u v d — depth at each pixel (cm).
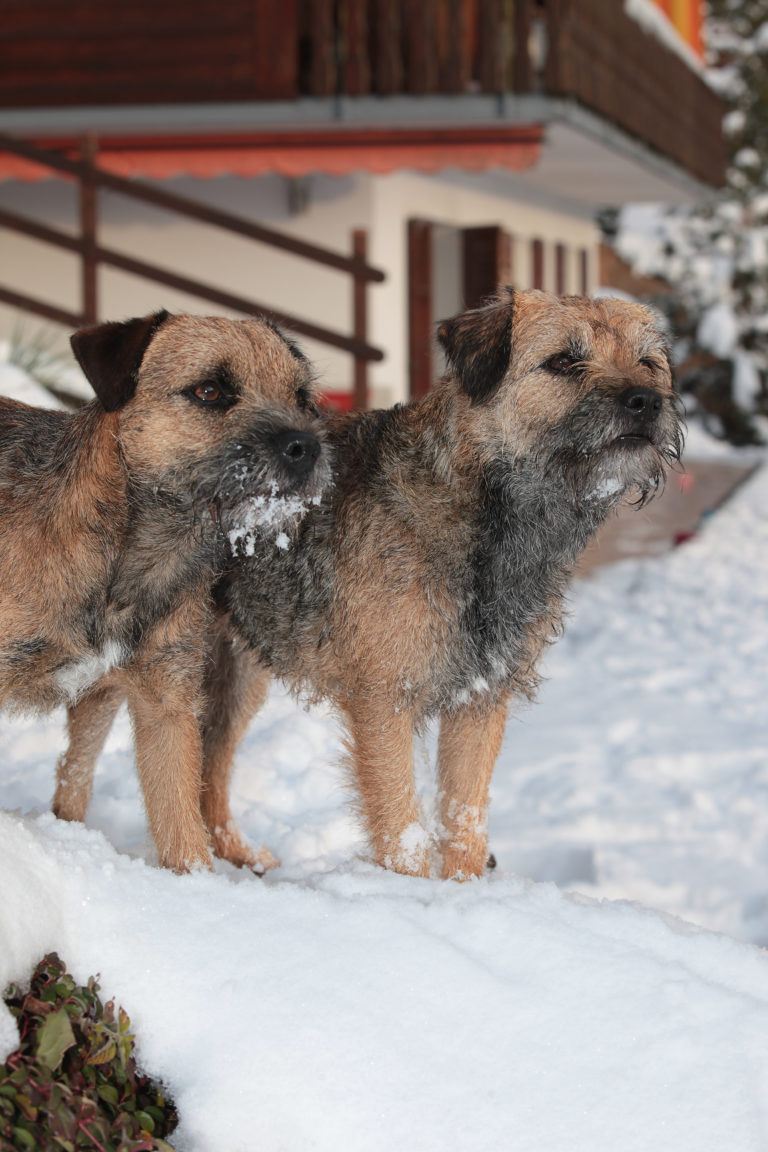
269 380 188
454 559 191
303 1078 162
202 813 206
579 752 270
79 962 166
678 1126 161
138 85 478
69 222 559
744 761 265
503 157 479
